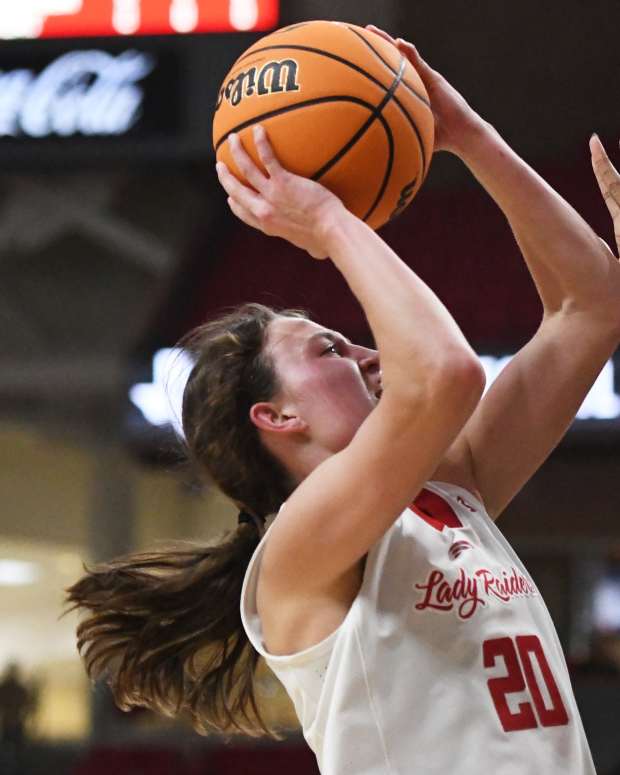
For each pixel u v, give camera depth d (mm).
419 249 11945
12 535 14781
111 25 9711
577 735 2562
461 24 11148
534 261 3049
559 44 11320
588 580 12023
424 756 2436
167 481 15195
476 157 2975
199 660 3178
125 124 9875
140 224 14484
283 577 2543
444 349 2309
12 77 10102
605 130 11898
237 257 12531
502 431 2994
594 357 2992
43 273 14602
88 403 13648
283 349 2850
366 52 2621
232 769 9836
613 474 10672
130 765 10023
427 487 2807
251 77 2605
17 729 12266
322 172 2562
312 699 2557
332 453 2762
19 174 13945
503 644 2539
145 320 14219
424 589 2535
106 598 3117
